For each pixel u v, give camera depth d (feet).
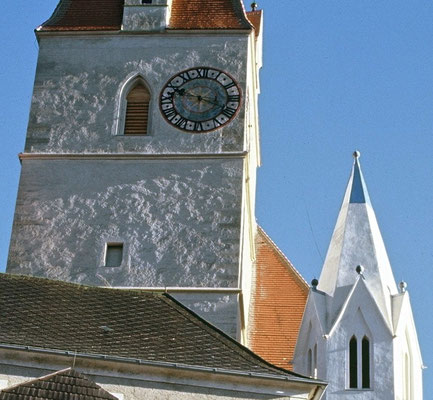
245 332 214.69
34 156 215.51
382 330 191.31
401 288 198.59
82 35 224.74
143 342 152.35
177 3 229.45
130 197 212.02
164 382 146.10
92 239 209.26
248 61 223.10
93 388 141.18
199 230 208.85
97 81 221.66
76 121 218.59
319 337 192.44
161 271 205.98
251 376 147.33
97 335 151.84
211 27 223.71
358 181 211.41
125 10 225.97
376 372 188.44
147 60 222.48
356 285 195.00
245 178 215.72
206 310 201.87
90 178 213.66
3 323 149.79
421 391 196.75
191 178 212.64
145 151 215.10
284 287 228.84
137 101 220.64
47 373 143.33
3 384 141.69
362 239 203.21
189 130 216.13
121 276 205.87
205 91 219.20
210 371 146.51
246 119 218.59
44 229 210.38
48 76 222.28
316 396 150.30
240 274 205.36
